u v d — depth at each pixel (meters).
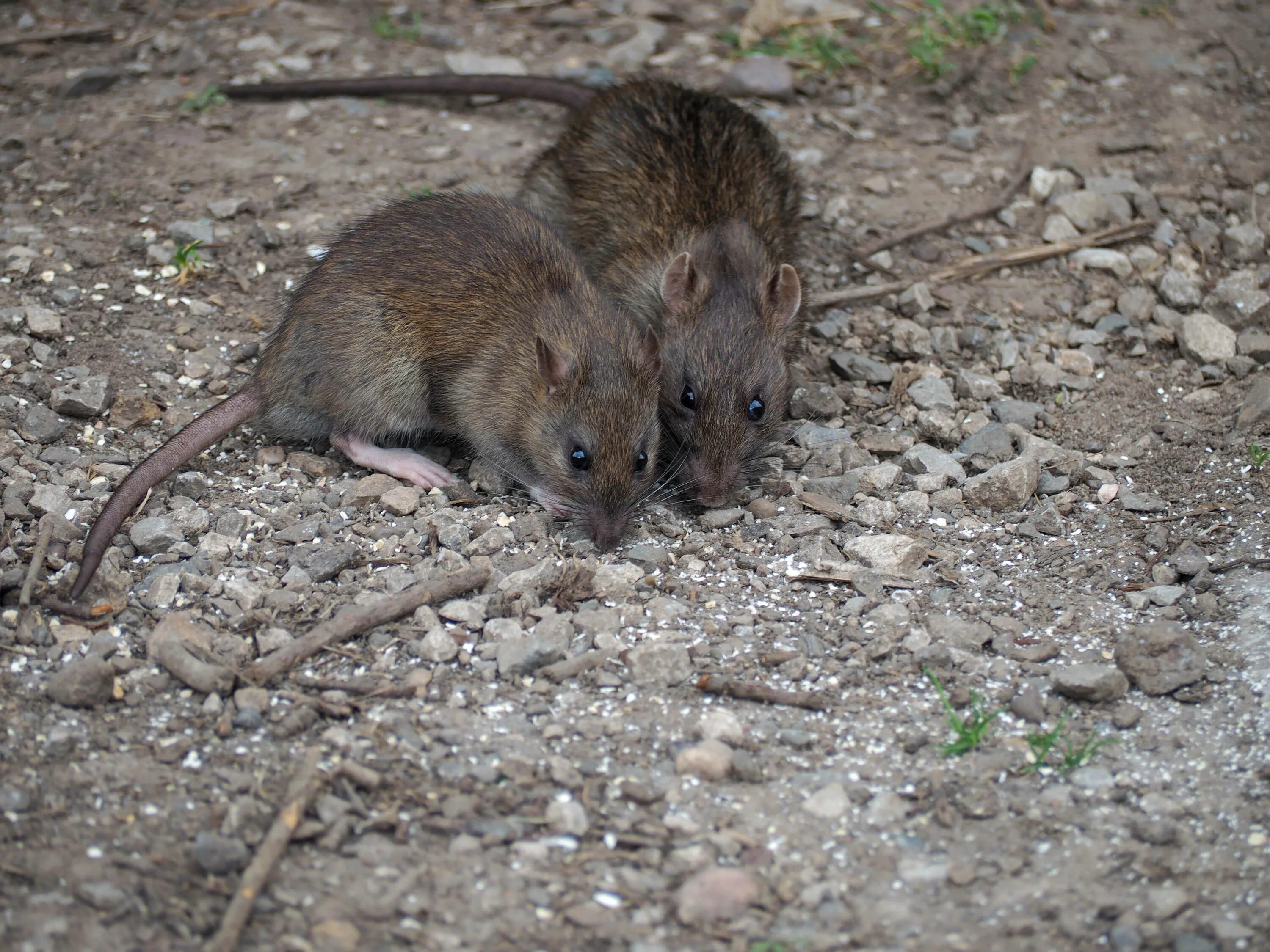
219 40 9.69
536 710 4.65
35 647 4.82
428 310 6.17
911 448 6.31
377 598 5.15
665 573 5.50
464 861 4.02
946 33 9.75
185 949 3.65
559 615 5.09
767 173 7.54
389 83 8.90
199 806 4.17
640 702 4.73
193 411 6.35
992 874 4.03
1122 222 8.02
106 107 8.77
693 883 3.94
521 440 6.13
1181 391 6.77
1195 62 9.53
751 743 4.53
